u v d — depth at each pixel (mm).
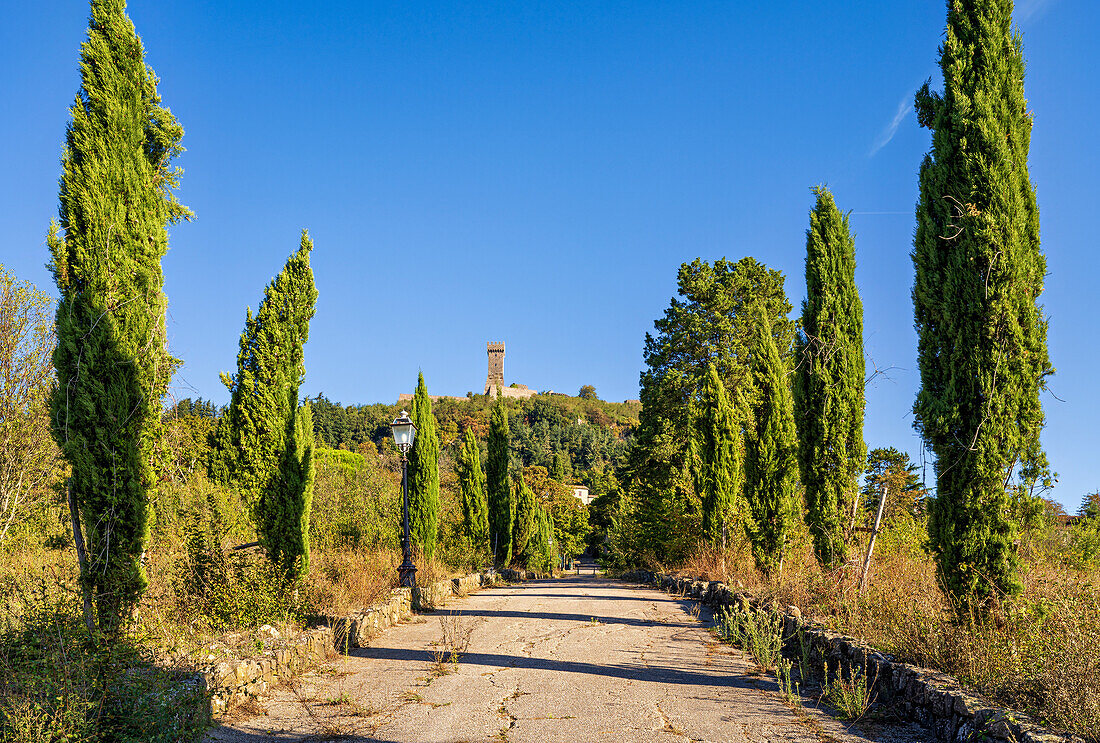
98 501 7145
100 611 6922
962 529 7207
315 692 7324
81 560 7035
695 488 22141
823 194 12594
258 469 10633
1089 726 4602
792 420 15906
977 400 7230
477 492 25859
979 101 7527
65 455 7098
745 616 10656
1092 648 5527
